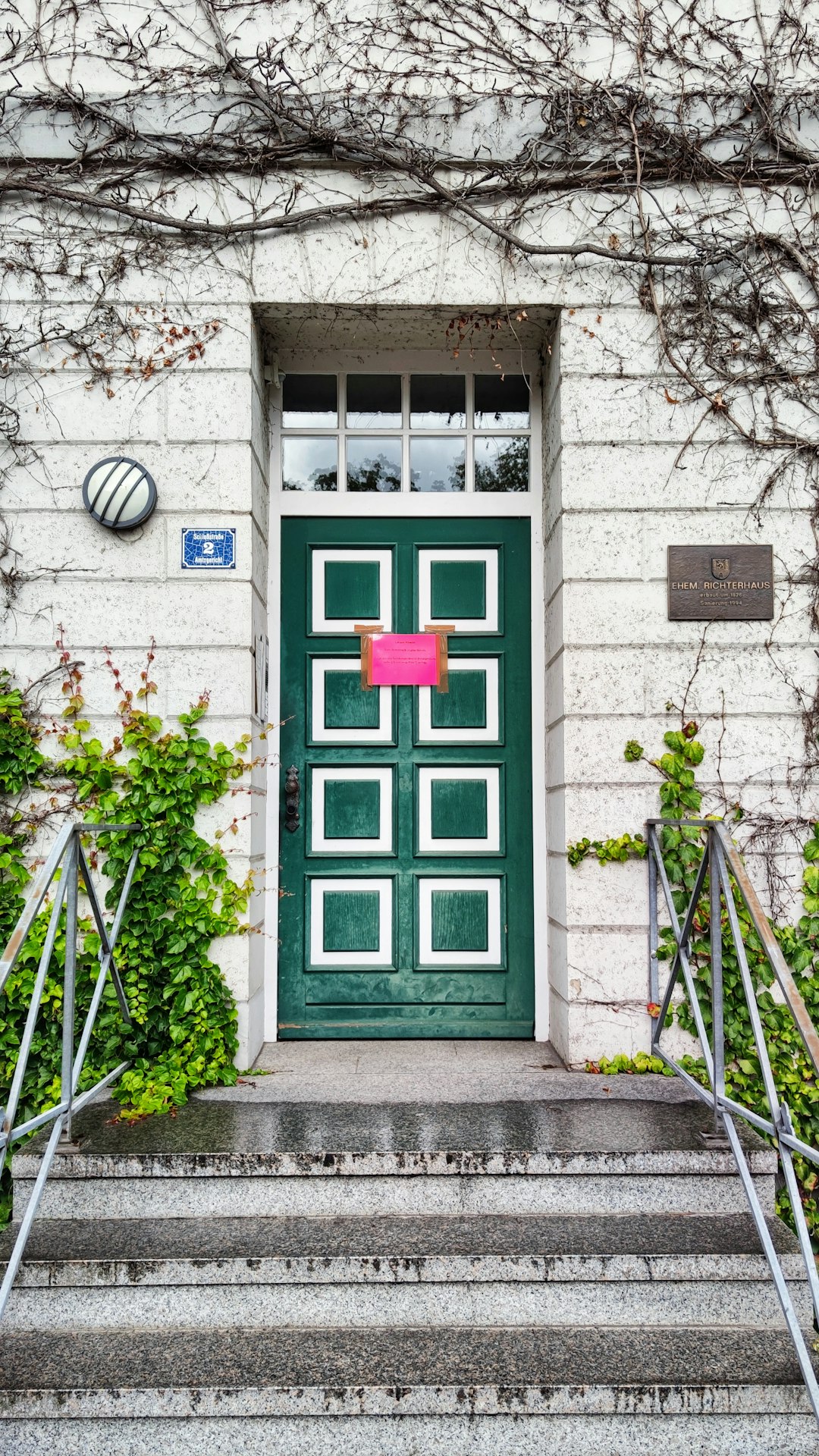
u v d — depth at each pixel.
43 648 3.67
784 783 3.67
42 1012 3.47
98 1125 3.03
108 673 3.66
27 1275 2.57
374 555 4.23
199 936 3.49
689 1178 2.81
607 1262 2.57
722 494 3.73
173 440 3.70
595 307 3.74
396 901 4.13
